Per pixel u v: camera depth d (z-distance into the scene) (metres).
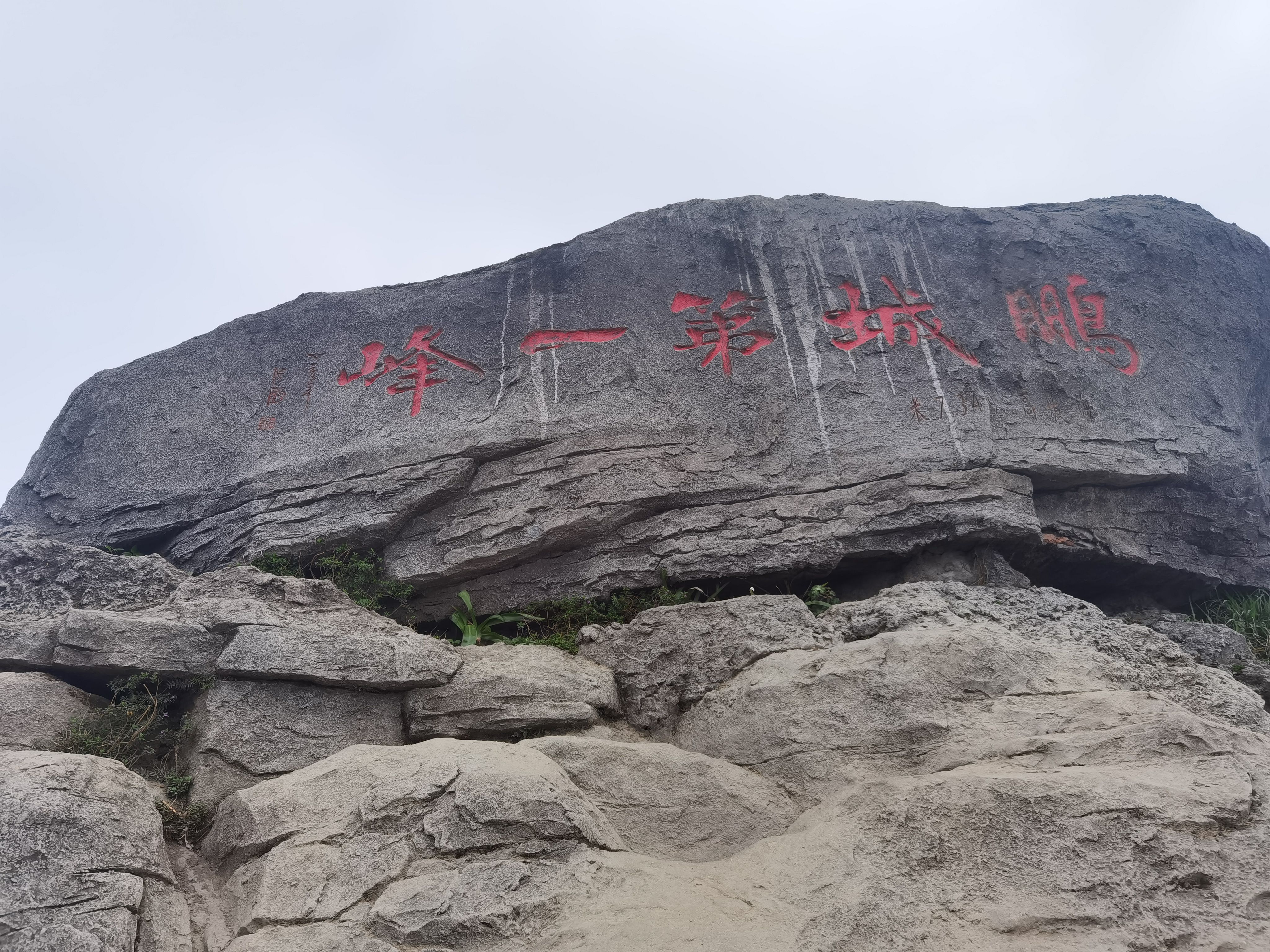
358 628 7.27
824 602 7.95
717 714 6.77
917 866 5.05
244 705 6.64
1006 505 8.15
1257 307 10.14
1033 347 9.15
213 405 10.16
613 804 5.97
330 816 5.44
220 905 5.27
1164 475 8.73
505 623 8.35
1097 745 5.76
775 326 9.16
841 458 8.48
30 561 7.85
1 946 4.34
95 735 6.51
